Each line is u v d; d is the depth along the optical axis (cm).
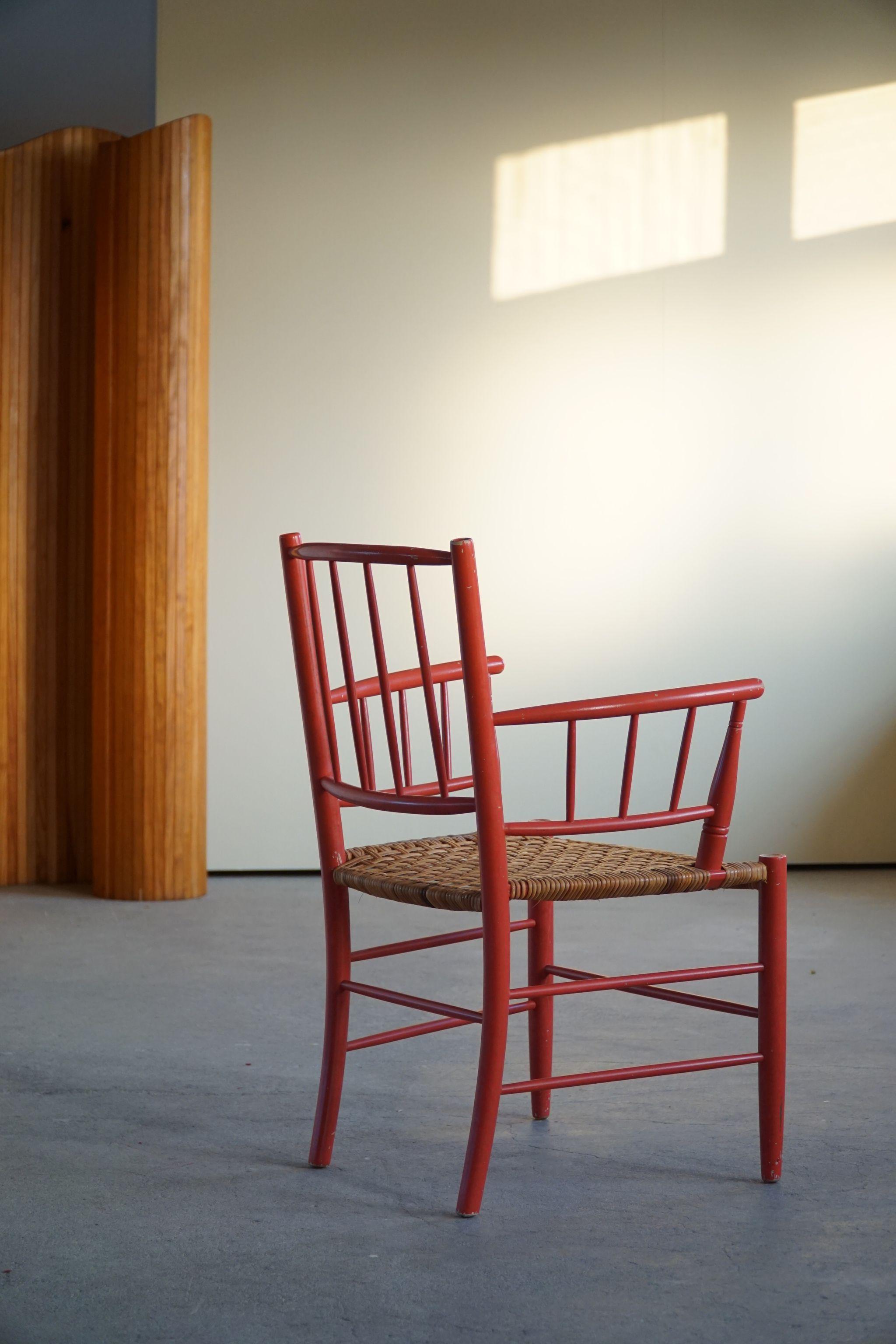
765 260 441
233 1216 173
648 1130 205
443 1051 246
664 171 437
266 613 431
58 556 416
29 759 418
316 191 428
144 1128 206
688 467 441
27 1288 152
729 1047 247
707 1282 154
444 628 437
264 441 429
